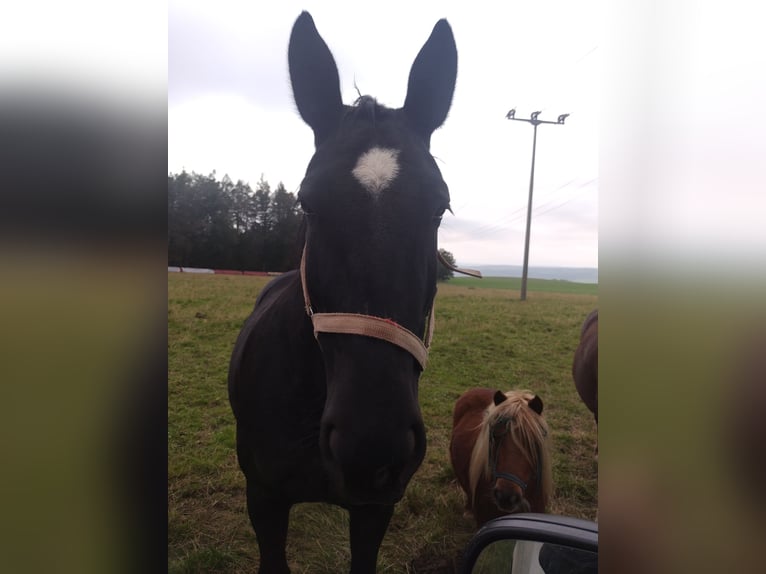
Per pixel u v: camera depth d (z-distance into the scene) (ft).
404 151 4.80
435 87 5.64
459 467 9.91
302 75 5.56
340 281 4.46
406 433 4.09
